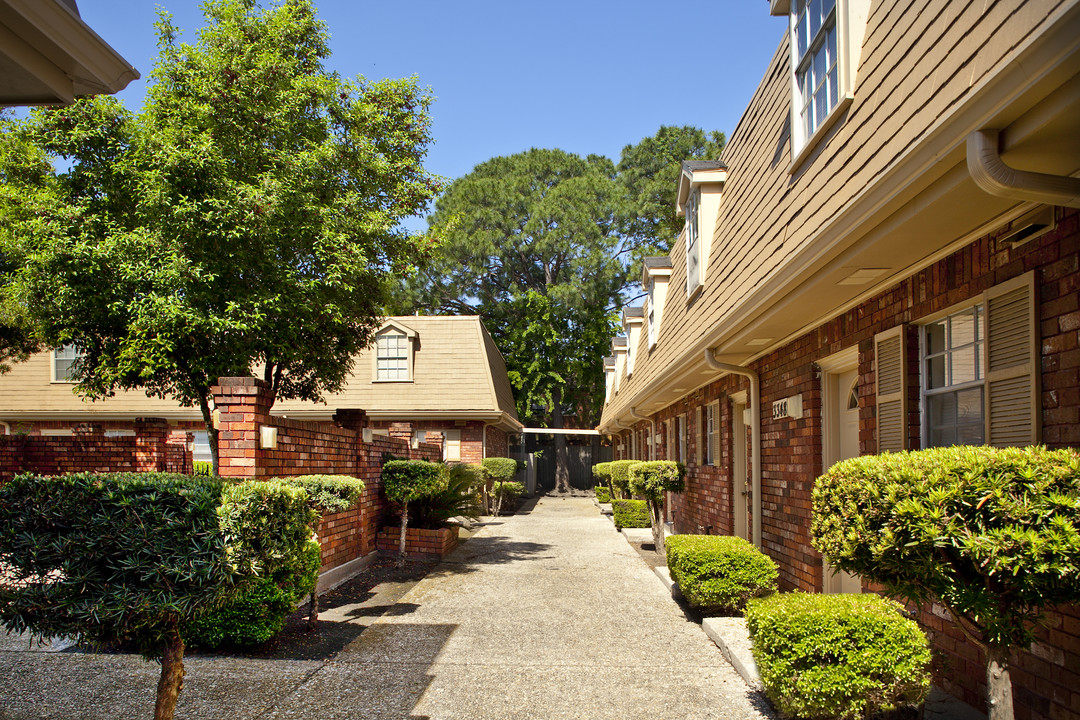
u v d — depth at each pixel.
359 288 10.00
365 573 9.39
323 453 8.47
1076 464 2.66
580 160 34.69
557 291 29.05
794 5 5.95
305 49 9.94
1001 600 2.92
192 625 5.43
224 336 8.91
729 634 5.78
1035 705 3.39
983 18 3.05
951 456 3.00
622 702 4.46
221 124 8.98
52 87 3.07
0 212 9.52
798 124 5.73
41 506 2.93
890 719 3.86
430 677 4.97
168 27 9.33
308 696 4.56
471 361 19.73
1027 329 3.48
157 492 3.01
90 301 8.90
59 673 4.92
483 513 18.14
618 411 18.75
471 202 30.77
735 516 9.39
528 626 6.48
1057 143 2.87
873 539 3.01
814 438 6.38
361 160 9.66
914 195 3.51
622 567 9.95
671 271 13.24
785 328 6.50
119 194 9.05
